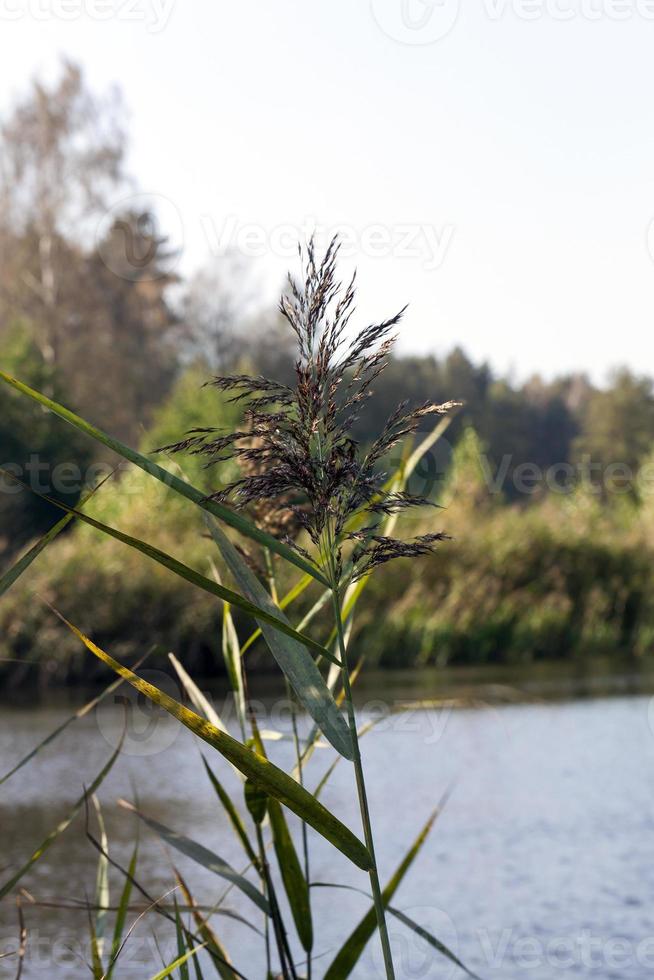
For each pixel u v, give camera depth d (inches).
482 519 681.6
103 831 100.1
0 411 797.9
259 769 67.6
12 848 235.8
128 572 557.0
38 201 1205.7
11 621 548.4
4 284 1219.9
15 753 354.6
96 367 1243.2
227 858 222.2
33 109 1197.7
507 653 627.8
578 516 698.8
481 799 277.0
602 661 616.4
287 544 69.9
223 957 96.8
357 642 589.6
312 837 245.6
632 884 202.2
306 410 66.2
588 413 1940.2
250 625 550.6
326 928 186.4
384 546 69.2
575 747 348.2
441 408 67.1
